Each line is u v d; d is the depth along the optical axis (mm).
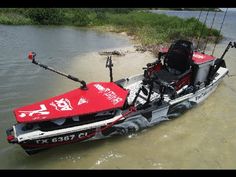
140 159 5676
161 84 6715
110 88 6555
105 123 5828
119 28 23828
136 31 21625
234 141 6523
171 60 7992
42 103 5730
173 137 6543
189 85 8070
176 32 18359
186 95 7484
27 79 9625
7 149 5793
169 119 7289
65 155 5664
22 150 5785
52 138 5379
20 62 11664
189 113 7785
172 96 7184
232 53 14898
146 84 7453
